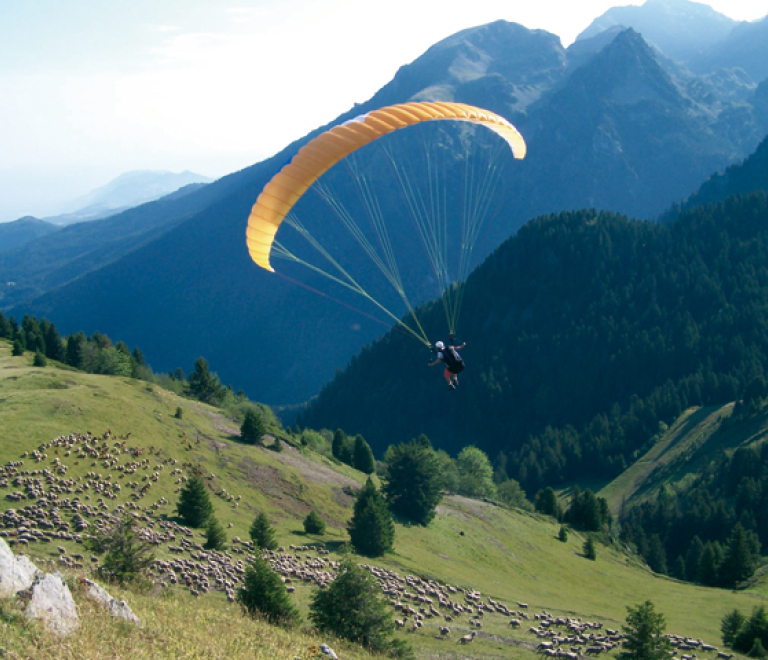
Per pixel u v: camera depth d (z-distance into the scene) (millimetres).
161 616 19391
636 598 69625
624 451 181500
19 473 48156
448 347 25234
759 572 87750
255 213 23391
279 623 25344
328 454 99625
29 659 13141
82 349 111000
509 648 38938
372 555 54500
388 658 26594
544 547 83812
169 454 63938
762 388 159500
